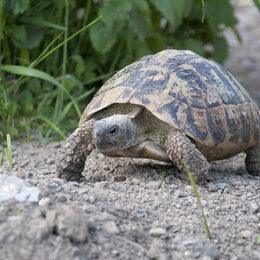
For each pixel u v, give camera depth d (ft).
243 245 19.22
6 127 34.78
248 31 89.15
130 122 23.84
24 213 17.20
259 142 27.58
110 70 41.06
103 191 22.04
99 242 17.15
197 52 44.24
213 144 23.85
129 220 19.29
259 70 65.05
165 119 22.81
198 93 24.09
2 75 36.65
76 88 41.55
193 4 44.98
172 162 25.38
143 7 37.88
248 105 26.96
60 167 24.06
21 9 34.83
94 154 30.19
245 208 22.09
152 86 23.99
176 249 18.10
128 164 28.35
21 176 23.34
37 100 39.09
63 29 34.83
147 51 40.78
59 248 15.90
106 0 37.09
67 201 19.07
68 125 36.14
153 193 22.59
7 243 15.78
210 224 19.98
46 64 39.19
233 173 28.58
